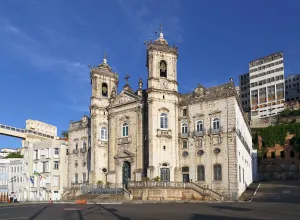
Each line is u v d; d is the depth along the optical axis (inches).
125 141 2923.2
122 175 2901.1
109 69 3321.9
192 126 2657.5
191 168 2603.3
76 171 3548.2
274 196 2295.8
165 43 2802.7
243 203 1927.9
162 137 2620.6
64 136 5462.6
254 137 4571.9
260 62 6328.7
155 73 2704.2
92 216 1219.9
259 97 6230.3
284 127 4333.2
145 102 2815.0
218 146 2496.3
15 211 1508.4
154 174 2546.8
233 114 2461.9
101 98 3213.6
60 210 1528.1
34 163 4015.8
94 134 3125.0
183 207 1662.2
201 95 2655.0
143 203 2089.1
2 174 4271.7
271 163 4328.3
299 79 6392.7
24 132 4837.6
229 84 2518.5
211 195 2326.5
